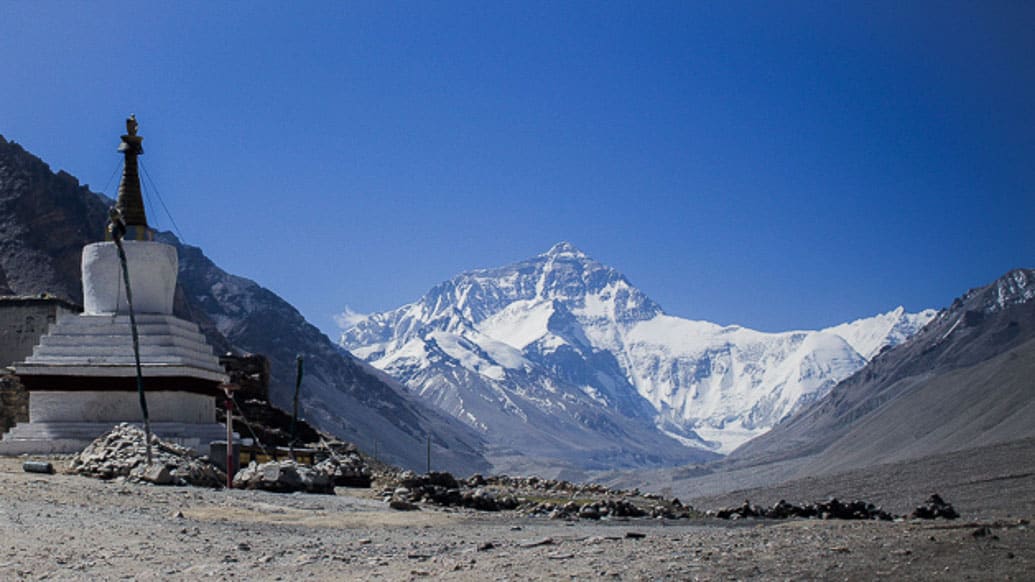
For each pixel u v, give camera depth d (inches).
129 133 2220.7
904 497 4109.3
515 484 2466.8
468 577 863.7
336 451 2534.5
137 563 954.7
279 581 869.8
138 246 2155.5
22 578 879.7
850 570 824.3
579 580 832.3
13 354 2908.5
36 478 1509.6
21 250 7047.2
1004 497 3683.6
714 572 840.3
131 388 2057.1
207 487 1636.3
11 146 7637.8
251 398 2847.0
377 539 1176.2
